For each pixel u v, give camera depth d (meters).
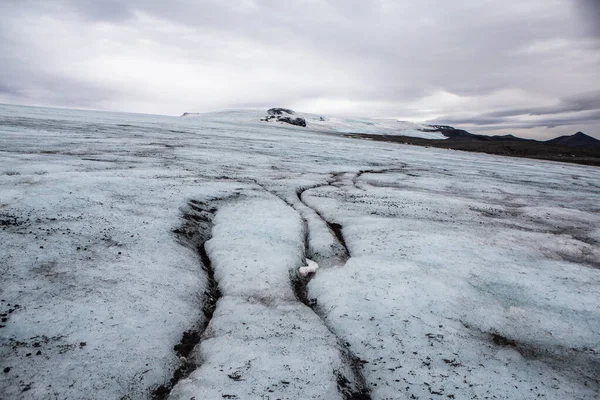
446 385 5.17
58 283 6.61
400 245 10.68
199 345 5.70
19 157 17.52
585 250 11.67
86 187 12.85
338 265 9.45
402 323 6.65
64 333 5.34
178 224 10.68
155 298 6.65
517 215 16.33
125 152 23.91
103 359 4.96
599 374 5.73
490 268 9.45
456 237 11.83
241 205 13.82
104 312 5.96
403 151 55.56
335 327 6.52
